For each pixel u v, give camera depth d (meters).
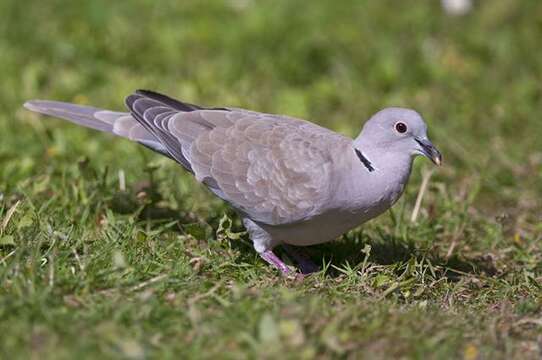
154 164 12.63
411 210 13.21
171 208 12.42
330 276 11.02
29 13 19.25
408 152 10.73
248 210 10.95
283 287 9.80
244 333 8.51
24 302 8.82
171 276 9.96
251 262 11.09
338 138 10.96
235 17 20.02
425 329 9.12
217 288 9.80
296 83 17.95
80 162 12.55
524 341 9.34
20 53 17.86
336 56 18.48
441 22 20.36
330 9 20.41
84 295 9.38
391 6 20.94
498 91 17.72
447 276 11.33
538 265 11.88
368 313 9.38
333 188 10.56
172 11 20.12
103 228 11.43
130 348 8.17
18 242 10.52
